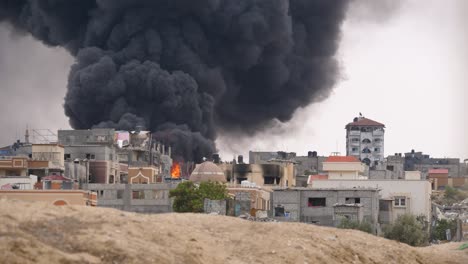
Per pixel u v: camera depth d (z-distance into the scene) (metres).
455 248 74.50
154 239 53.28
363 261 61.69
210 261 53.16
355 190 169.75
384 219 179.75
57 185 142.00
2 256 44.59
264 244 58.00
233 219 61.19
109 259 48.88
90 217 54.09
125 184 169.38
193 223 59.12
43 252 46.19
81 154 198.75
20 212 52.41
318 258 58.47
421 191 183.88
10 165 166.00
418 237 150.62
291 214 168.12
